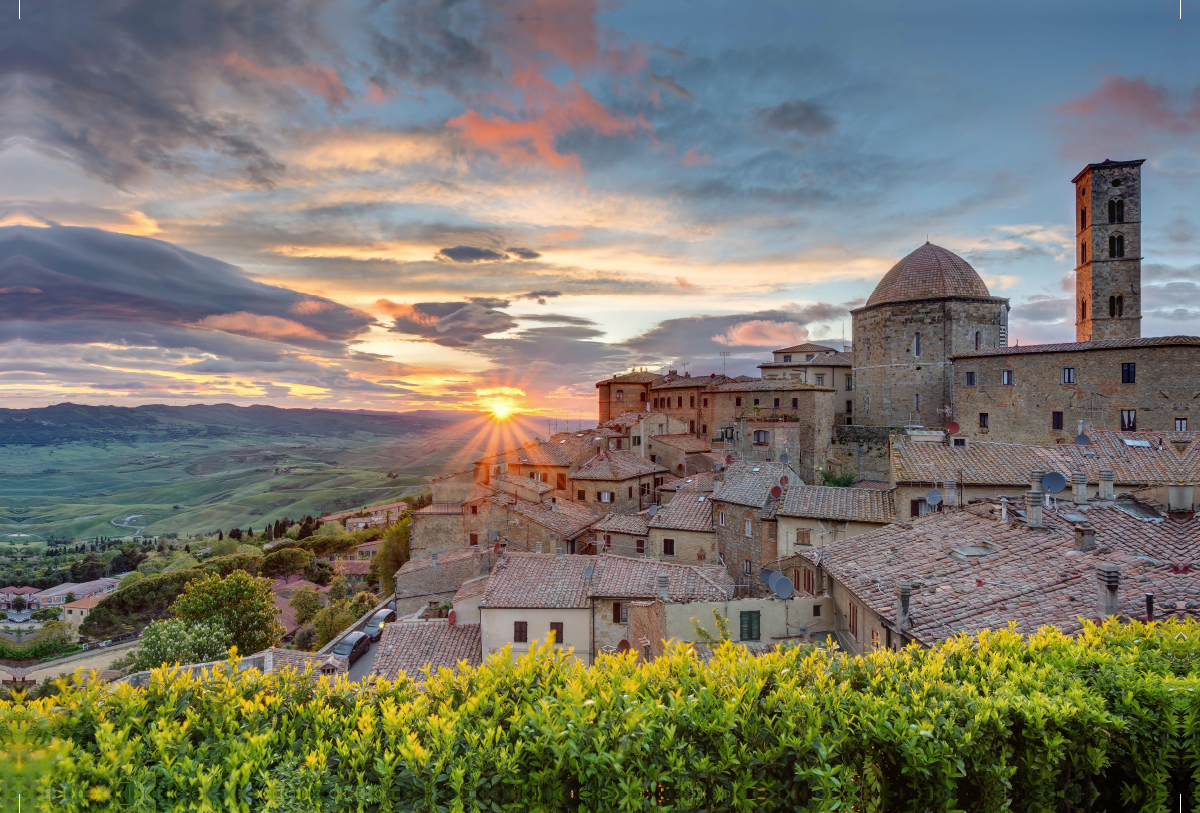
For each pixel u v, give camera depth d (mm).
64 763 6824
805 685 8867
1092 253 71438
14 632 109438
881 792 8086
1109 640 11000
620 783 7277
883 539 26938
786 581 26062
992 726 8312
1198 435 35656
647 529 53469
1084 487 24875
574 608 35562
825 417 75688
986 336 71312
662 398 102188
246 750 7578
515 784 7402
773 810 7773
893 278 77062
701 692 8188
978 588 19844
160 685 8445
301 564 109750
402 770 7414
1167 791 8594
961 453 37531
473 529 60062
